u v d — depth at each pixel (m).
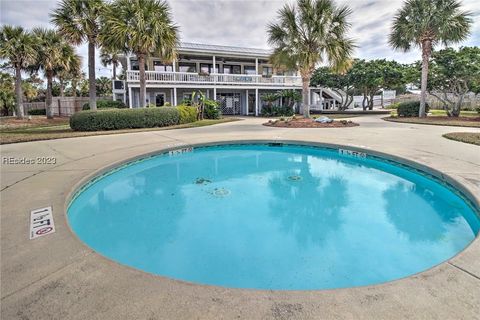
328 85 26.67
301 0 13.16
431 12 14.95
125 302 1.80
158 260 3.00
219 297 1.85
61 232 2.79
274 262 2.94
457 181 4.33
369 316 1.66
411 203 4.59
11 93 24.05
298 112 24.78
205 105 17.95
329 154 8.23
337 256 3.04
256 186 5.55
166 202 4.73
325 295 1.86
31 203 3.61
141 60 13.46
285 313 1.71
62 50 18.62
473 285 1.93
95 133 10.74
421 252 3.09
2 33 16.73
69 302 1.81
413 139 8.61
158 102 21.36
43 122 17.84
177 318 1.67
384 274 2.70
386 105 36.78
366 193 5.09
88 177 4.97
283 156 8.22
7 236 2.71
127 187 5.49
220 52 20.97
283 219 4.05
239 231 3.68
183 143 8.52
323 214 4.21
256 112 22.73
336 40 13.23
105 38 12.38
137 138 9.60
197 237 3.52
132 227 3.80
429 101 26.83
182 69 22.20
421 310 1.70
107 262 2.27
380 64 24.62
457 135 8.92
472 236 3.45
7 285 1.98
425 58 16.23
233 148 9.15
